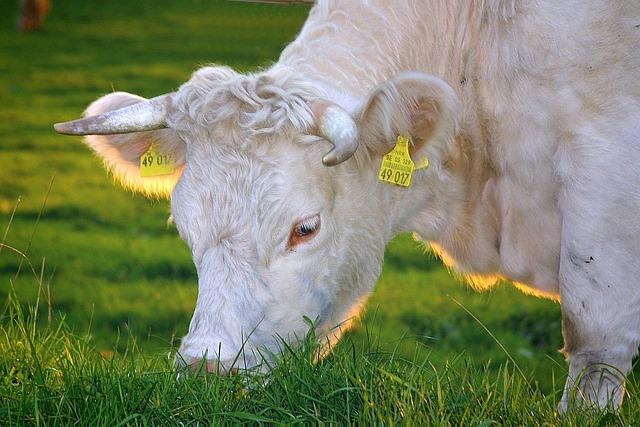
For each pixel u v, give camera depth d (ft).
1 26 144.46
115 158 27.43
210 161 24.35
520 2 26.25
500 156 27.61
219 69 25.79
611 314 25.72
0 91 100.22
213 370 22.80
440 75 27.96
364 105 24.67
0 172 73.15
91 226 62.13
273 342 24.08
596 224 25.38
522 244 28.17
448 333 43.68
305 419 22.26
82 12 156.76
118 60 116.78
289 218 23.95
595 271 25.57
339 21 27.76
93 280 51.83
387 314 46.06
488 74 27.14
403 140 25.38
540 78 26.00
